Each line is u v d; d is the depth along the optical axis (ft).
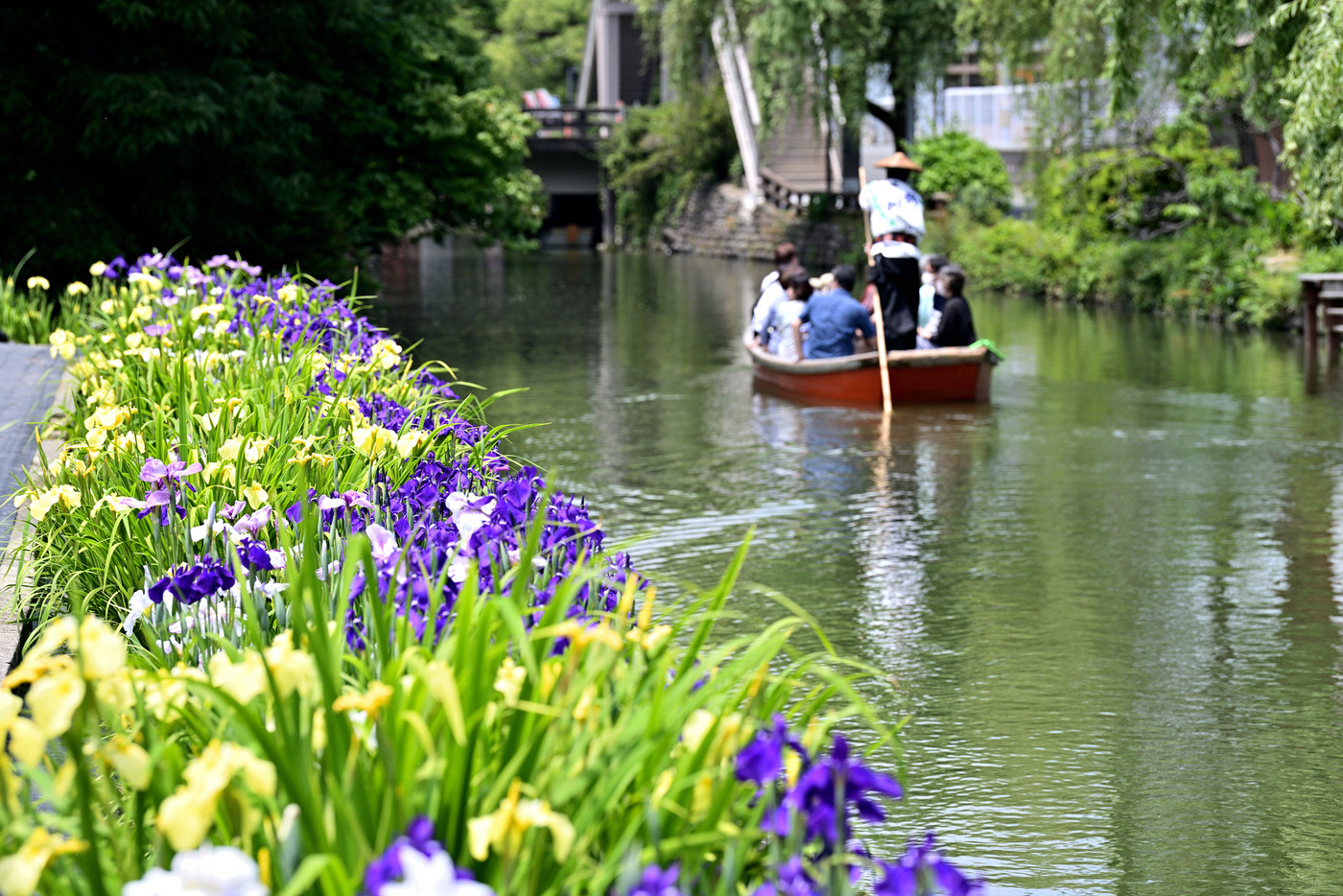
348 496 15.42
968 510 35.06
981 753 19.10
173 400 23.27
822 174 195.83
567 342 78.95
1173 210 99.81
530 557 10.27
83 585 18.29
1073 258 112.16
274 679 8.16
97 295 40.78
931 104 153.99
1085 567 29.37
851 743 19.34
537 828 7.79
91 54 68.03
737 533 32.45
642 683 9.92
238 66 69.51
